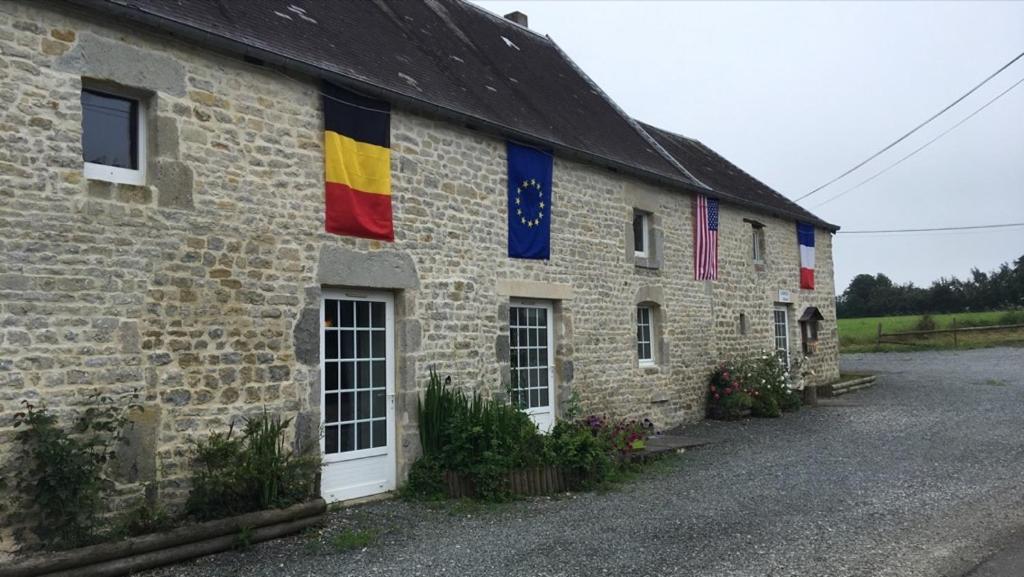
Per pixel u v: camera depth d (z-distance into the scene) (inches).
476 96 346.0
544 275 358.3
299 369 247.4
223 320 228.7
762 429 438.3
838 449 361.4
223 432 225.9
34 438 184.7
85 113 208.1
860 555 197.6
